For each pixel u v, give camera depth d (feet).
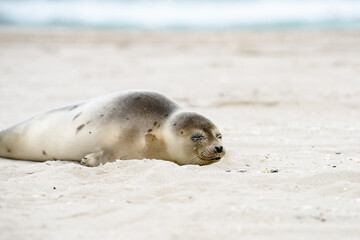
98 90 169.37
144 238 46.93
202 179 66.80
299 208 55.72
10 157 90.63
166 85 180.14
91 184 67.92
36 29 504.84
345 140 99.81
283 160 84.07
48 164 81.15
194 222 51.31
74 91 167.12
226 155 84.74
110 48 318.24
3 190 63.21
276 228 49.62
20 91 166.61
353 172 69.92
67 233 48.42
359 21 557.33
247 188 64.23
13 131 89.61
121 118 80.89
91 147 81.30
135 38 392.68
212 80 190.80
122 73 211.82
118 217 53.16
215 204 56.49
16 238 47.09
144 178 68.18
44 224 50.98
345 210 55.21
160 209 55.62
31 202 59.11
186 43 350.02
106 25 588.50
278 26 557.33
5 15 612.29
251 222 51.37
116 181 68.95
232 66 230.89
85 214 54.44
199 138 78.69
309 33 420.36
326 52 280.10
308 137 102.94
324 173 69.77
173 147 79.71
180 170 71.31
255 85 177.88
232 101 147.02
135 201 59.21
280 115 129.70
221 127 113.70
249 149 92.89
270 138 101.86
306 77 195.21
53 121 86.99
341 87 171.63
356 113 131.85
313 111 135.23
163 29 550.36
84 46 330.13
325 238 47.32
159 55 279.69
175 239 46.68
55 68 227.81
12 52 285.84
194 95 160.35
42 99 152.05
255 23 581.12
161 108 82.69
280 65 231.30
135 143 80.07
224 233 48.26
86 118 83.10
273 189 64.28
